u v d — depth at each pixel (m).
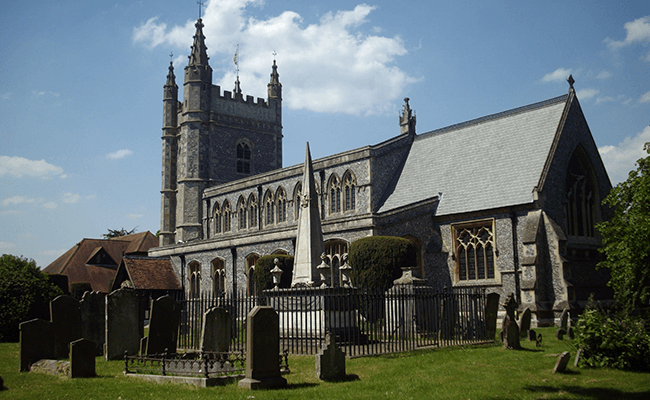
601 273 36.50
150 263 52.59
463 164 41.50
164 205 73.62
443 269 37.62
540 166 36.00
